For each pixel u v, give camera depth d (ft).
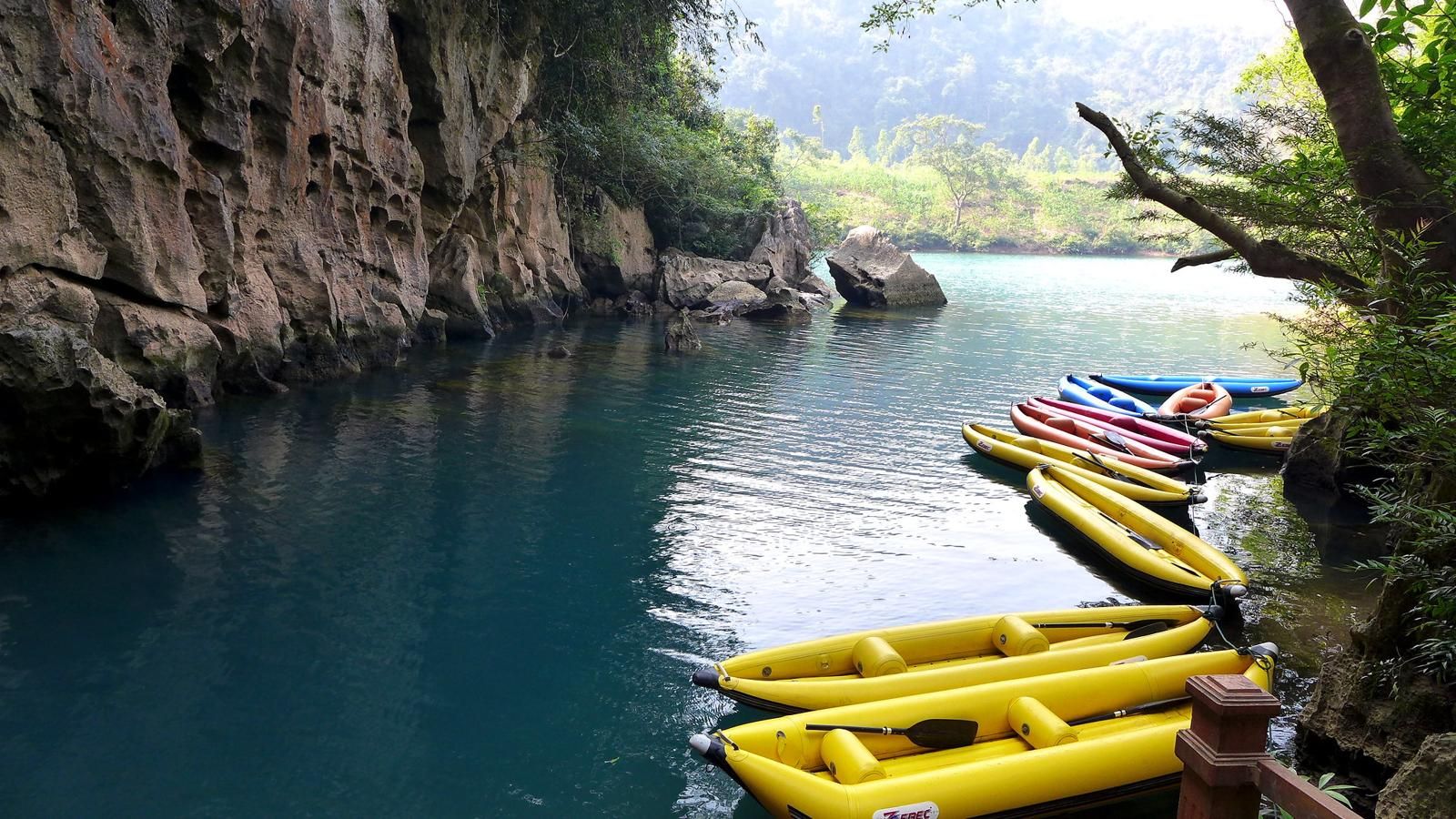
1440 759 12.44
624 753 19.44
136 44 36.06
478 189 72.59
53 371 28.02
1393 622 17.35
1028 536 32.99
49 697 20.43
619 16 74.64
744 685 19.21
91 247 33.73
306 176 49.19
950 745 17.83
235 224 44.80
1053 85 536.01
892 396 57.57
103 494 31.71
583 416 48.19
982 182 313.12
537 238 83.10
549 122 81.92
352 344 54.03
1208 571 28.27
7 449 28.66
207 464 35.63
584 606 26.08
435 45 58.39
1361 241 22.74
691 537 31.65
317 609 25.13
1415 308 17.11
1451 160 20.94
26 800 17.16
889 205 307.37
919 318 102.27
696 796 18.19
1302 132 26.96
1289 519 35.81
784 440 45.32
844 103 529.86
